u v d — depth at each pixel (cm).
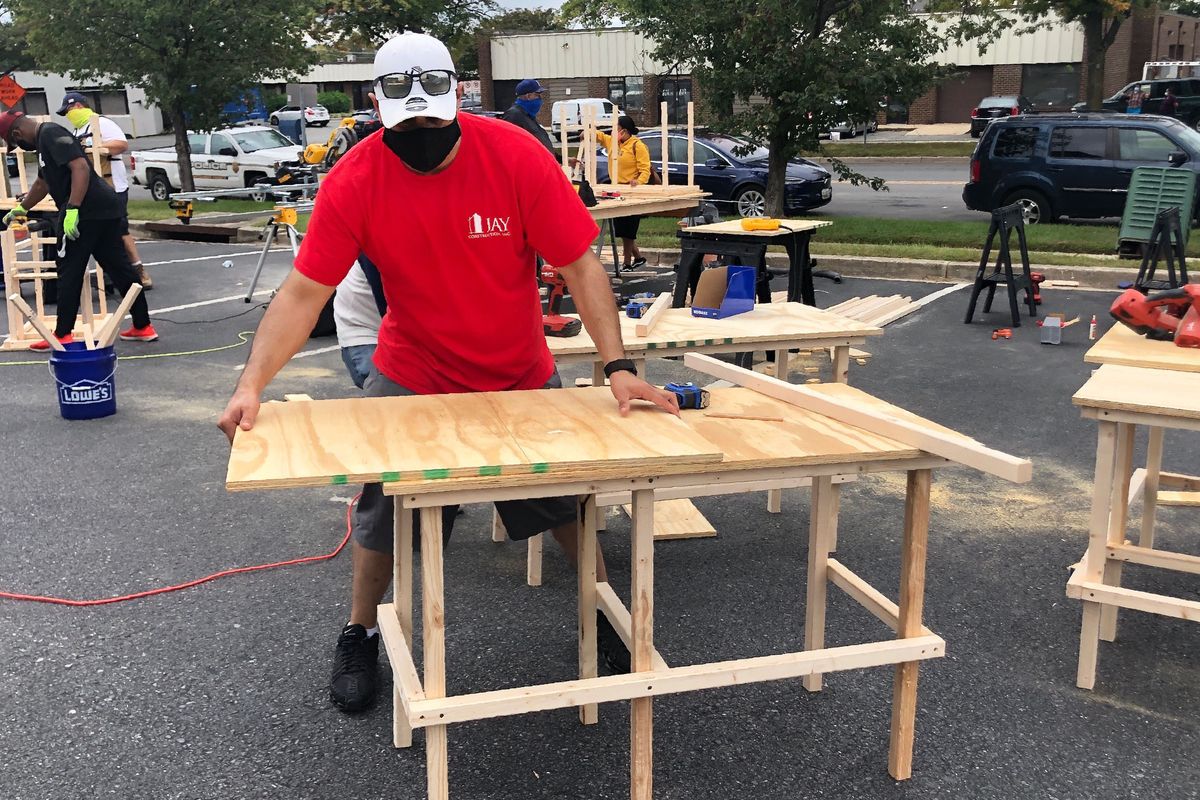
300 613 374
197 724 302
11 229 795
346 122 978
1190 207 960
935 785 275
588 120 953
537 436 235
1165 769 282
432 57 239
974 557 423
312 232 258
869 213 1641
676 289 726
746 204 1537
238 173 1959
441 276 268
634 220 1136
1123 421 302
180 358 778
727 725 304
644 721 249
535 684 325
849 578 297
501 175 258
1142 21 3828
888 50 1312
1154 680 329
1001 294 985
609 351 264
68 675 330
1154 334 376
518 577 407
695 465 225
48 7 1761
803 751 290
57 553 427
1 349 805
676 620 369
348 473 208
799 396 287
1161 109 2834
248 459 216
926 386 684
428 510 222
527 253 278
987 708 313
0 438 583
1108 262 1052
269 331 255
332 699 310
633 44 3975
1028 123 1407
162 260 1299
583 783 275
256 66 1884
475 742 294
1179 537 444
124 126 4366
